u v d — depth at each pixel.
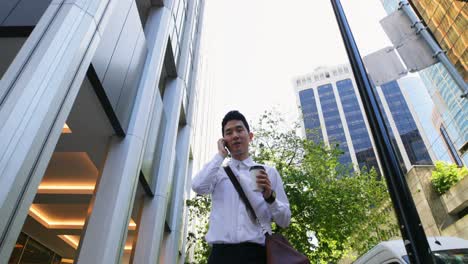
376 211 16.38
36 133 3.80
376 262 5.14
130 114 7.57
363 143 80.12
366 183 16.11
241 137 2.11
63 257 14.39
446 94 10.89
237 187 1.87
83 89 5.74
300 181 13.73
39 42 4.41
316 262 13.90
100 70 5.64
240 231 1.68
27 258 12.02
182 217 15.16
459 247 4.59
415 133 60.66
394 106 68.31
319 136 17.16
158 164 10.73
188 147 16.64
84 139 7.34
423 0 9.99
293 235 12.95
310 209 13.27
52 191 10.02
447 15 8.82
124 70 7.04
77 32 4.77
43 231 12.01
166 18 10.45
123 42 6.95
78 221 11.89
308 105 94.12
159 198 10.28
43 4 5.27
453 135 13.20
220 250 1.70
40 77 4.07
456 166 12.77
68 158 8.77
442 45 9.35
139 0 10.17
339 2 3.58
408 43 2.70
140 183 9.21
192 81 18.86
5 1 5.29
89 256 5.94
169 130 12.22
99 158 8.09
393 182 2.03
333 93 93.81
